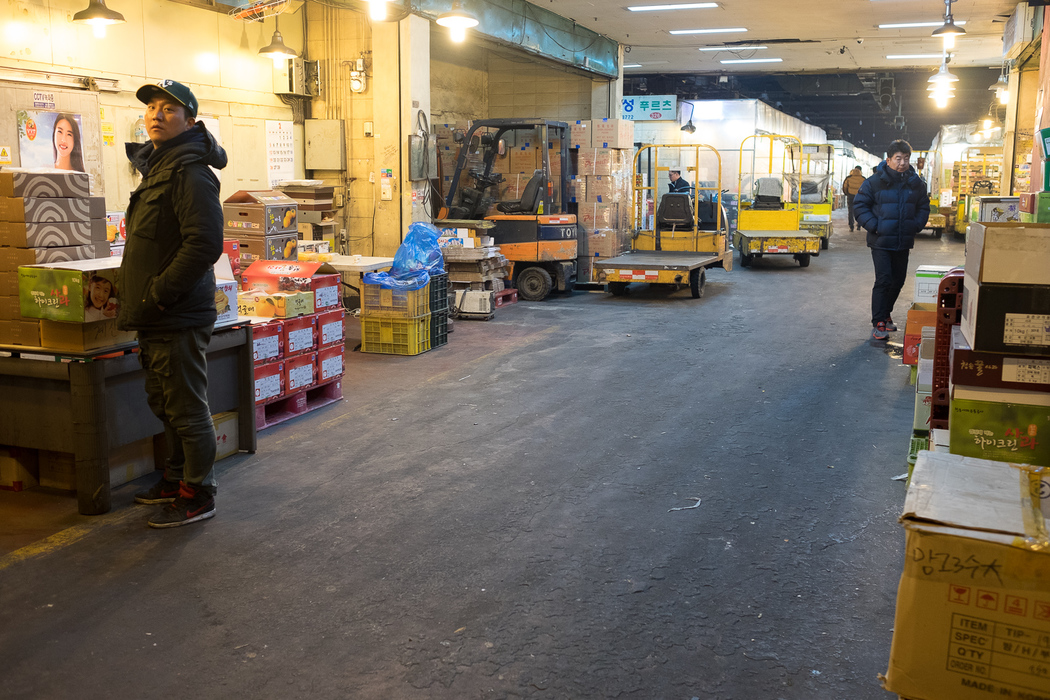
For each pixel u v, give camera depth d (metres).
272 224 6.96
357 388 6.71
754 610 3.18
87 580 3.40
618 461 4.92
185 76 9.38
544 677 2.73
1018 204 6.22
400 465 4.84
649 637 2.98
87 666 2.79
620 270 12.05
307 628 3.03
